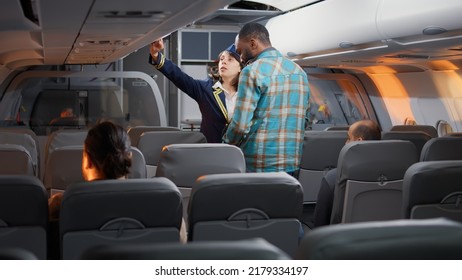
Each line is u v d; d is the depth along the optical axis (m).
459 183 3.21
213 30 12.09
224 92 5.26
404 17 6.33
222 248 1.44
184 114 12.27
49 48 6.37
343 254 1.46
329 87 11.93
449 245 1.48
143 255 1.43
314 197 6.39
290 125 4.14
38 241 2.86
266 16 10.49
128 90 11.12
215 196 2.85
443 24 5.85
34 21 4.43
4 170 4.51
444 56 7.48
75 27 4.70
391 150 4.11
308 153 6.18
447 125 9.33
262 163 4.15
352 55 8.20
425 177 3.17
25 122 10.72
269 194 2.91
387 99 10.89
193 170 3.98
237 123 4.02
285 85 4.09
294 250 3.04
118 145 2.89
